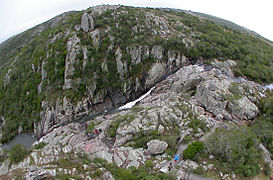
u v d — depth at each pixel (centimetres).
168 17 10431
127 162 3353
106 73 6719
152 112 4375
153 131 3878
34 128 6244
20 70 7550
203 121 4181
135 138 3888
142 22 8088
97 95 6594
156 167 3148
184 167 3050
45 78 6688
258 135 3816
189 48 7931
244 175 2914
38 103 6397
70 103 6247
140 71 7244
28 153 3438
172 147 3528
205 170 2945
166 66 7612
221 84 5206
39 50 7588
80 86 6400
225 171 2923
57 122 6150
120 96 6969
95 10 8631
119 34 7269
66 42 7006
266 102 4772
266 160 3325
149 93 7225
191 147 3309
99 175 2825
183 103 4772
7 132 6372
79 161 3225
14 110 6812
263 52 8744
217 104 4719
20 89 7162
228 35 9612
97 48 6888
